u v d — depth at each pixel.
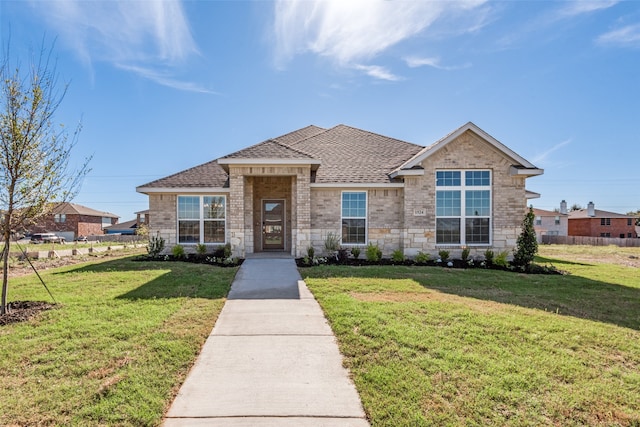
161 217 14.32
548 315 6.04
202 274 9.70
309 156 12.83
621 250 25.92
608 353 4.48
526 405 3.25
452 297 7.34
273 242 15.78
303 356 4.34
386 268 11.10
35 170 6.32
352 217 13.85
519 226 13.05
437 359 4.16
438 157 13.09
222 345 4.70
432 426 2.91
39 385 3.51
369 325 5.30
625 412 3.16
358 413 3.11
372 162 15.41
